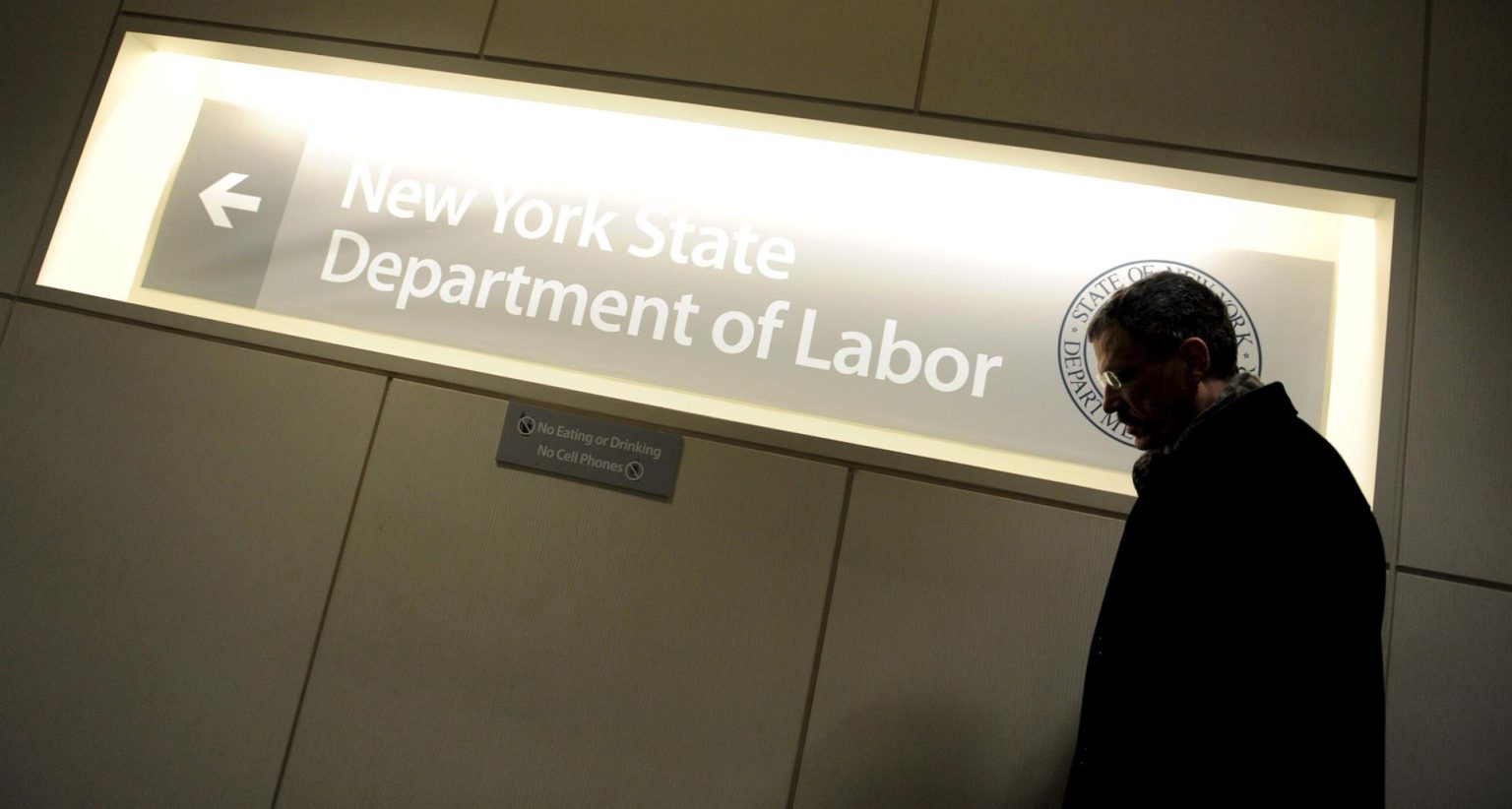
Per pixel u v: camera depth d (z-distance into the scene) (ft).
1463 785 5.98
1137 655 4.67
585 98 8.04
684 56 7.87
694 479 7.18
